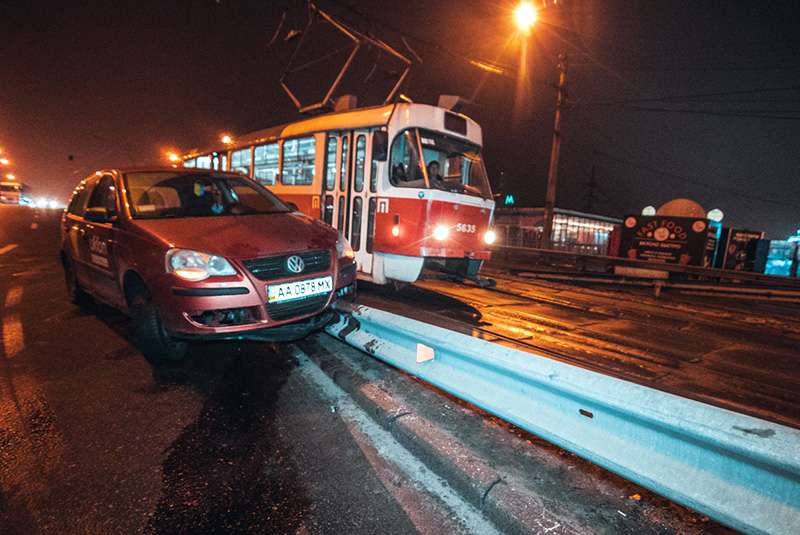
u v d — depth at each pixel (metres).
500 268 13.41
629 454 1.99
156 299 3.50
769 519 1.55
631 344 5.43
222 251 3.44
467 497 2.21
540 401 2.41
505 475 2.27
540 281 11.20
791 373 4.65
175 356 3.92
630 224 13.80
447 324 5.71
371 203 6.72
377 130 6.48
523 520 1.93
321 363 3.91
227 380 3.64
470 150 7.25
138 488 2.23
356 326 4.07
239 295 3.37
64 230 5.75
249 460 2.51
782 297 10.50
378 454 2.59
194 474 2.36
